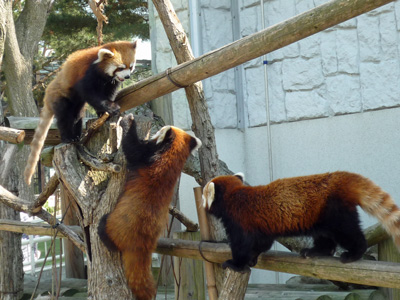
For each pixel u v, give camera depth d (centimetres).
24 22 1124
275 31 318
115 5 1334
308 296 515
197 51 693
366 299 475
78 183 383
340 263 315
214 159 439
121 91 422
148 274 358
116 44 461
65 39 1414
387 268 295
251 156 732
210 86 706
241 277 347
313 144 657
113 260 370
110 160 377
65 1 1351
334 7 291
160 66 764
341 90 626
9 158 594
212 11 715
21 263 637
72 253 734
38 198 455
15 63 1065
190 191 720
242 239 338
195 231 464
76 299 591
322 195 313
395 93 571
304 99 664
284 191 327
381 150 583
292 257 345
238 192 346
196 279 470
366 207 305
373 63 594
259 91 718
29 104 1091
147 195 352
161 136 367
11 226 508
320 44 647
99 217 375
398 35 570
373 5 279
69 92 437
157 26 765
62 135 438
